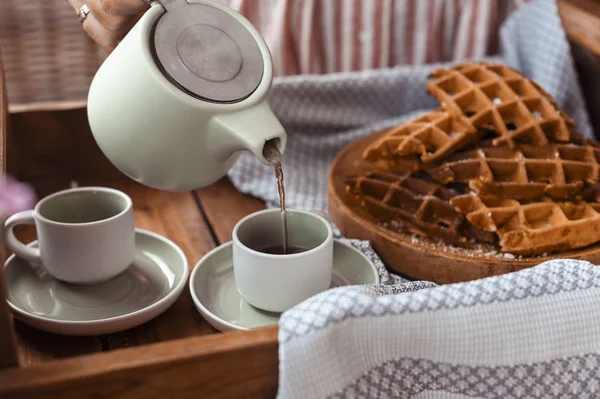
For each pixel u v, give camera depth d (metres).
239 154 0.94
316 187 1.20
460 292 0.86
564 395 0.88
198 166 0.90
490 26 1.36
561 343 0.87
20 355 0.91
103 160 1.20
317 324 0.83
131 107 0.88
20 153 1.18
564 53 1.23
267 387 0.84
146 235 1.05
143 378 0.80
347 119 1.30
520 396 0.87
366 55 1.33
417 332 0.85
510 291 0.87
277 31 1.29
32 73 1.39
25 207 1.12
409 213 1.04
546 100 1.10
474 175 1.06
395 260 1.03
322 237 0.96
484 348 0.86
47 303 0.97
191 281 0.97
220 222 1.13
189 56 0.88
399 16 1.33
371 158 1.11
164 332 0.95
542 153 1.08
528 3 1.29
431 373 0.87
